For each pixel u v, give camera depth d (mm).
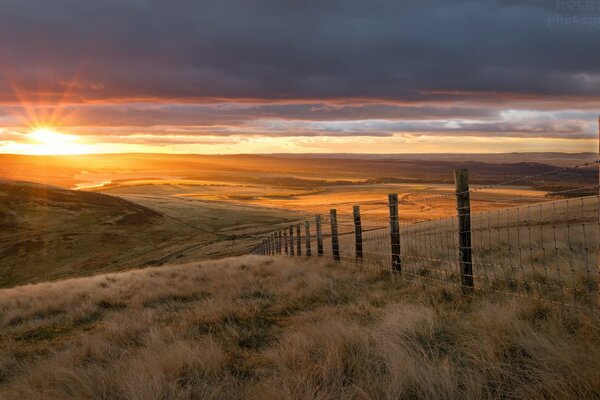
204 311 9336
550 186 187125
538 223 21844
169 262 69562
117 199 123250
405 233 28219
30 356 7871
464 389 4414
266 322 8453
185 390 4883
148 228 100500
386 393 4281
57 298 14062
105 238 91125
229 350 6754
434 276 10484
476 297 8047
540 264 10664
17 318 11883
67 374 5812
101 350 7027
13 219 96625
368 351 5391
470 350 5203
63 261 79688
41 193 113688
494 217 28344
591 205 26172
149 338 7391
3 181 118562
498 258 12289
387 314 7031
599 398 3783
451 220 31406
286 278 13750
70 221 99000
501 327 5625
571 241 14453
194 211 122375
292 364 5488
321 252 20250
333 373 5000
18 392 5621
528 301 6879
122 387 5105
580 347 4703
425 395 4289
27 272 75438
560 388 3994
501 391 4316
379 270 12453
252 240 82125
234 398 4738
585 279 8211
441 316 6715
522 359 4887
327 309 8516
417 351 5340
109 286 15867
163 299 12367
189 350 5996
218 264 20844
